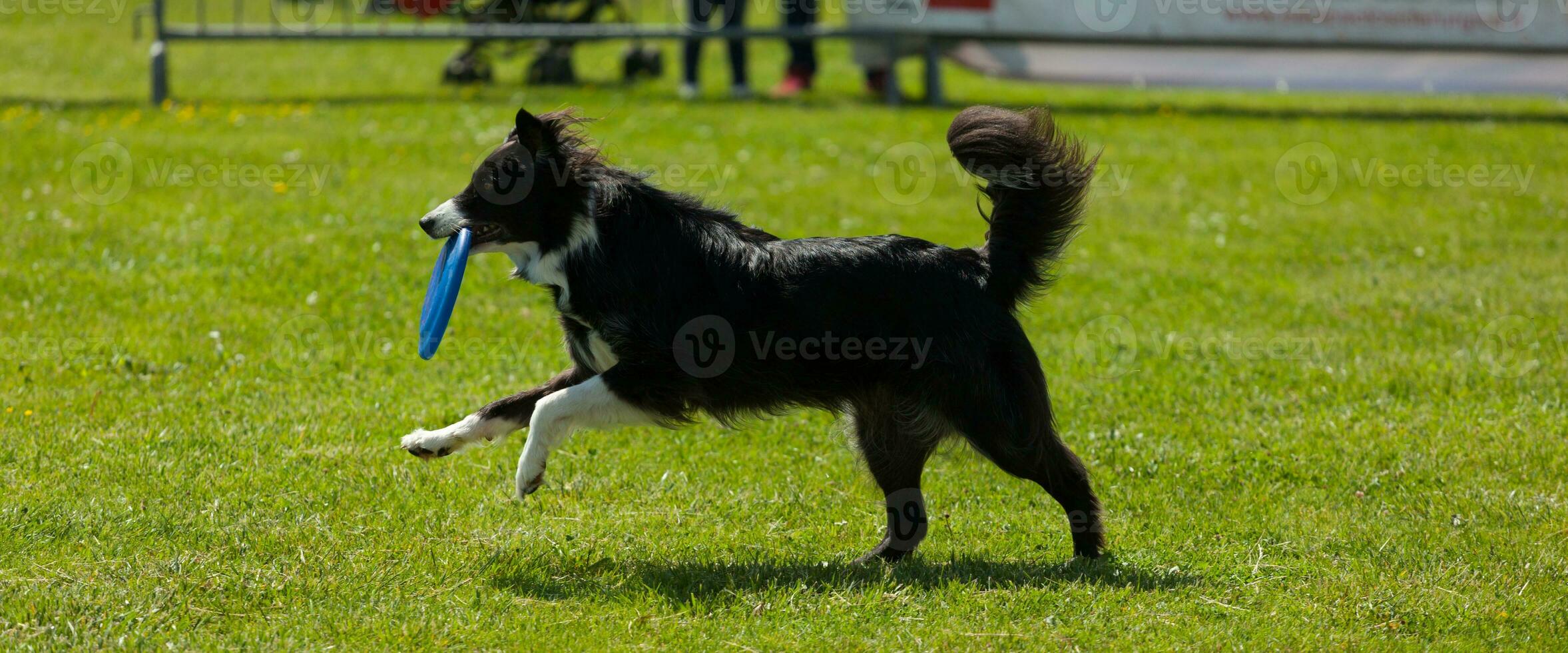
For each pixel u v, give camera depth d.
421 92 22.09
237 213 13.79
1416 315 12.09
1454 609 6.34
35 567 6.14
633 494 7.84
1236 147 19.75
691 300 6.64
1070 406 9.65
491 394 9.48
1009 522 7.59
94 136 17.27
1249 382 10.21
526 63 24.98
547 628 5.90
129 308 10.81
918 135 19.75
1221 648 5.88
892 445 6.95
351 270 12.18
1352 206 16.50
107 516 6.86
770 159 17.83
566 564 6.71
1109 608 6.29
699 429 8.94
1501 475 8.30
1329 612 6.32
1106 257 14.15
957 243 14.31
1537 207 16.45
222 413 8.72
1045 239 6.66
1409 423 9.24
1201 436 9.04
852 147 18.81
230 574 6.24
